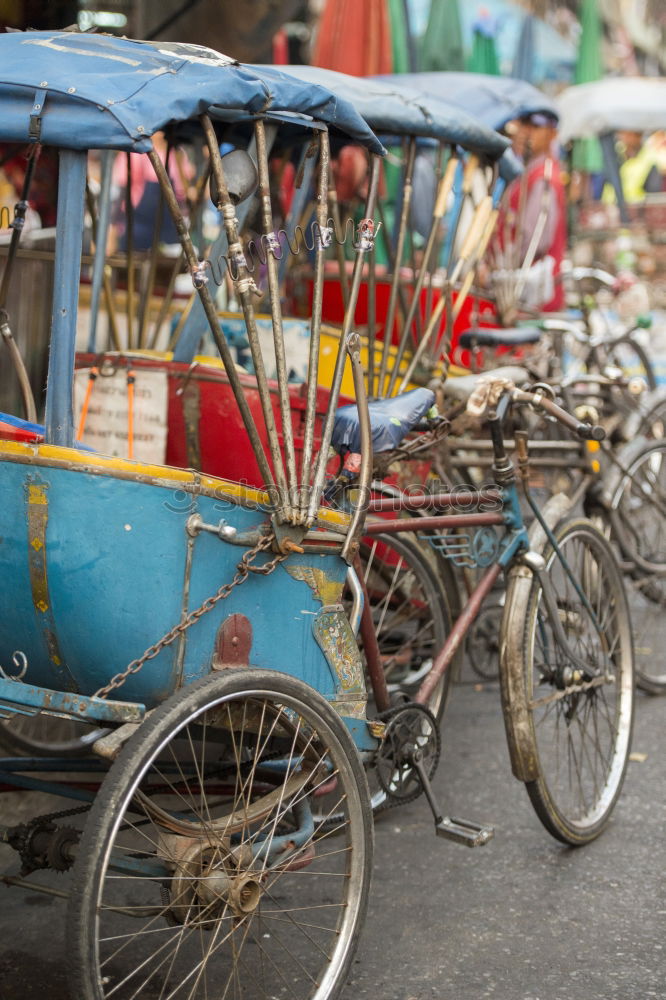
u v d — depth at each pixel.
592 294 6.55
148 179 5.64
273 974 2.71
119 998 2.61
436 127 3.83
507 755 4.07
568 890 3.12
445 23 8.15
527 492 3.39
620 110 8.94
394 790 3.12
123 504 2.14
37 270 3.72
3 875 2.42
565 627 3.48
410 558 3.62
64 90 2.18
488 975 2.71
